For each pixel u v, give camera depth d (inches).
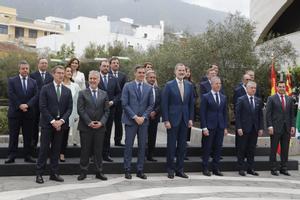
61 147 327.3
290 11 1088.8
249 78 372.5
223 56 624.7
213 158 346.0
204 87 365.4
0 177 305.4
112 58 362.6
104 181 303.3
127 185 293.3
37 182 291.0
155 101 343.9
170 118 323.0
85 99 303.9
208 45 634.2
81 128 304.3
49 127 292.4
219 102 340.5
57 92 298.0
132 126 314.5
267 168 376.2
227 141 457.7
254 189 298.7
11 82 311.1
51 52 1966.0
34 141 337.7
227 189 294.8
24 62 314.3
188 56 649.6
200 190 287.4
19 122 313.9
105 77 346.6
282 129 354.3
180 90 325.4
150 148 350.9
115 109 363.3
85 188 279.6
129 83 320.5
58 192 266.1
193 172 352.8
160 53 821.9
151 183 303.1
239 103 348.2
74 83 358.0
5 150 336.2
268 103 357.1
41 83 335.6
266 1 1102.4
